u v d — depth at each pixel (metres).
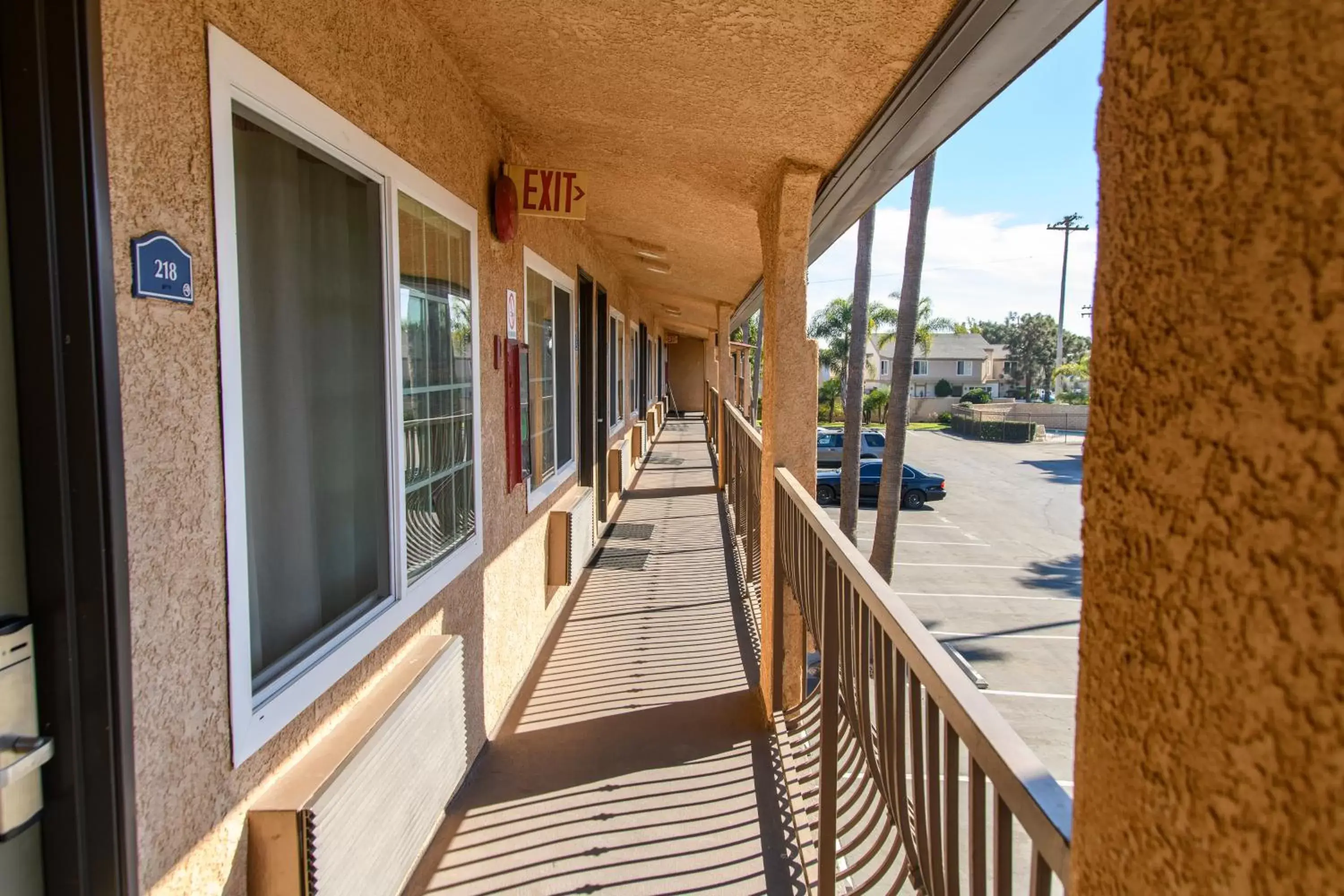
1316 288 0.39
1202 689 0.46
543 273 4.75
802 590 2.94
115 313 1.24
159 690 1.35
